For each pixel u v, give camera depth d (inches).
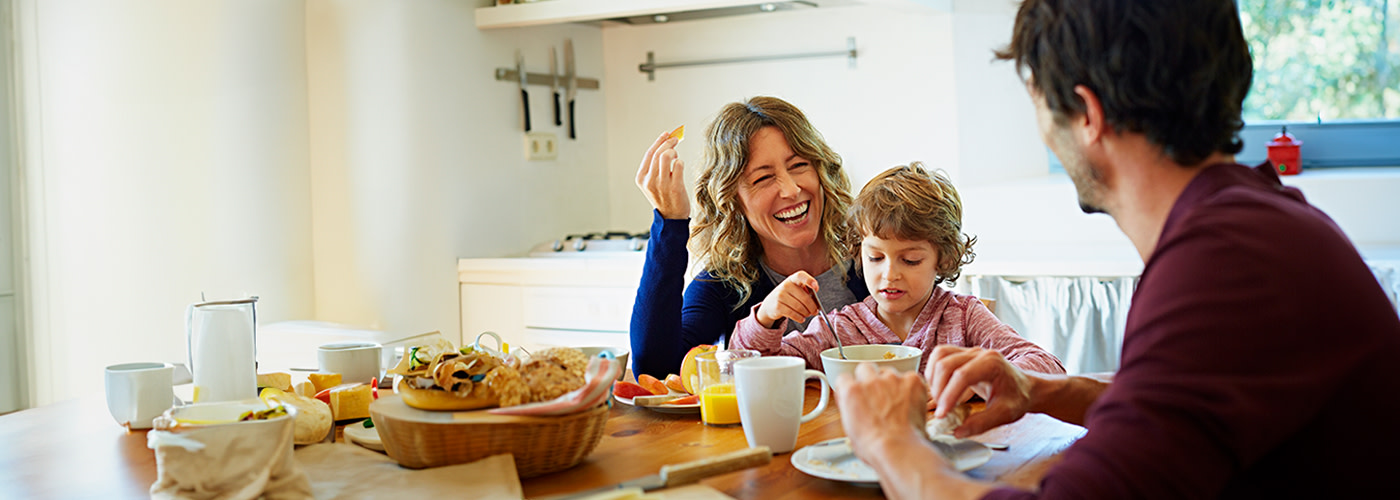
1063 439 43.2
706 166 71.2
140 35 113.6
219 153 115.5
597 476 40.4
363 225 125.1
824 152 70.2
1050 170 128.2
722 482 38.9
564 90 141.9
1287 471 29.6
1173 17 29.6
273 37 121.0
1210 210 29.0
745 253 72.0
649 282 63.6
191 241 115.0
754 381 42.1
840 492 37.2
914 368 49.1
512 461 39.2
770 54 136.3
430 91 122.3
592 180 147.6
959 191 121.2
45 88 117.4
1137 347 28.7
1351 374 27.6
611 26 146.7
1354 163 116.0
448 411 41.4
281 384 54.8
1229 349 27.1
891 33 127.7
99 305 116.9
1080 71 31.1
